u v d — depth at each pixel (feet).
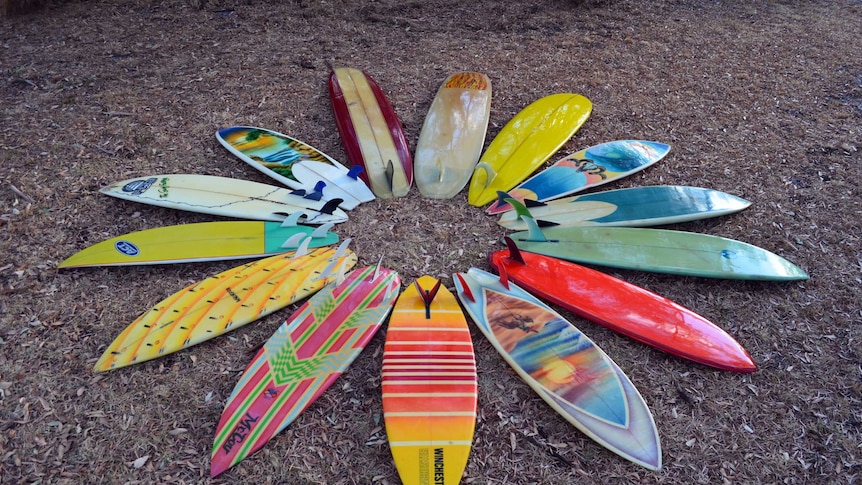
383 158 11.23
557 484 6.84
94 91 13.26
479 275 9.14
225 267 9.34
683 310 8.59
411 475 6.64
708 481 6.92
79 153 11.48
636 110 13.14
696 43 16.01
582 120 12.34
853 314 8.84
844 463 7.11
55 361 8.00
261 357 7.90
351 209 10.37
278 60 14.74
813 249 9.84
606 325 8.44
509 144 11.67
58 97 13.04
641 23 17.07
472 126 11.96
